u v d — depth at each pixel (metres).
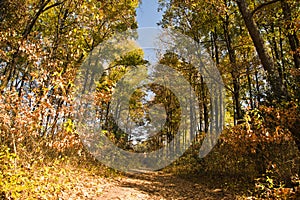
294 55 11.50
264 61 8.07
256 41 8.04
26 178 5.82
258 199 6.84
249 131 6.73
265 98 8.45
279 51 17.06
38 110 6.52
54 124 7.30
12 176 5.43
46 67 7.87
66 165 9.38
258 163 10.14
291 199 5.71
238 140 7.38
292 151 8.10
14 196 4.92
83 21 10.45
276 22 12.28
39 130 7.25
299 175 7.15
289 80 9.86
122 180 12.48
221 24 14.96
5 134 6.88
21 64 11.88
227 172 12.91
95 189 8.25
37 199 5.47
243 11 8.12
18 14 10.03
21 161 6.55
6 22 9.70
